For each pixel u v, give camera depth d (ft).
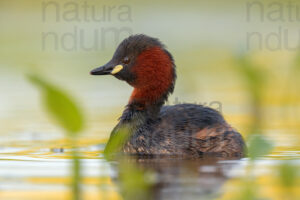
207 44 95.35
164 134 46.09
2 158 43.42
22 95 71.82
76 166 33.91
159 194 32.35
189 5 115.55
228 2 115.55
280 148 46.73
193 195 32.04
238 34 99.09
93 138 52.01
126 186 33.50
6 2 106.83
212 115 47.09
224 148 45.37
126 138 46.98
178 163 41.06
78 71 81.82
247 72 52.47
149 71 48.93
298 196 32.07
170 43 96.58
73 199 31.81
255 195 31.89
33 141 50.85
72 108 27.20
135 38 49.78
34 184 34.99
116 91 73.36
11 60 88.12
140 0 111.86
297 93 69.72
